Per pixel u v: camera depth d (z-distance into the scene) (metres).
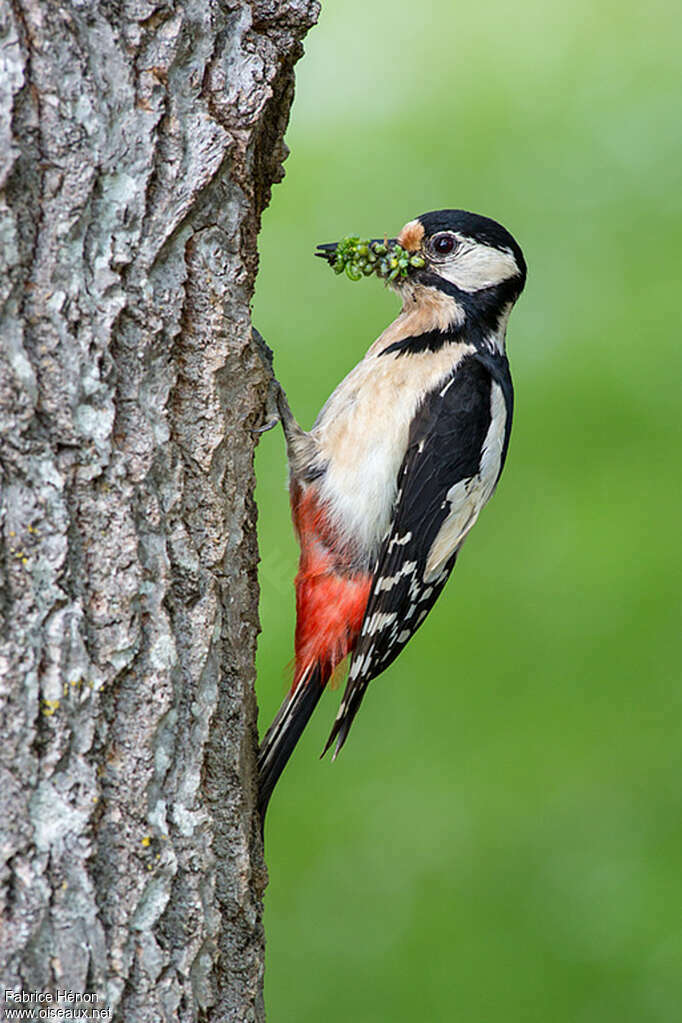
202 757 5.90
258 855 6.53
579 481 12.95
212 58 5.99
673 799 11.23
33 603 5.35
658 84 15.37
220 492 6.11
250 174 6.13
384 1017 10.44
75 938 5.35
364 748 11.98
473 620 12.38
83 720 5.44
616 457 13.05
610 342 13.69
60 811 5.36
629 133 15.16
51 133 5.45
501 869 11.14
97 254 5.61
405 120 15.55
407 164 15.28
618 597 12.17
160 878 5.64
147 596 5.70
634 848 11.03
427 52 15.95
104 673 5.53
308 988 10.75
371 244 9.39
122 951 5.50
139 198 5.71
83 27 5.54
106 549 5.56
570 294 14.17
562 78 15.85
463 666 12.15
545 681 12.01
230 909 6.17
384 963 10.72
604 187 14.82
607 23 15.84
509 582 12.52
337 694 12.17
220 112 6.03
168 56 5.81
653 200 14.64
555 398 13.39
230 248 6.09
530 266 14.45
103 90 5.60
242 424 6.27
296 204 14.96
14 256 5.34
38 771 5.33
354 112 15.80
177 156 5.86
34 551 5.36
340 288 14.12
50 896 5.31
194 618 5.94
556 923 10.78
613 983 10.38
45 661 5.36
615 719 11.71
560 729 11.70
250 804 6.39
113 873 5.52
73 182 5.50
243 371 6.21
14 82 5.34
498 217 14.84
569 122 15.36
